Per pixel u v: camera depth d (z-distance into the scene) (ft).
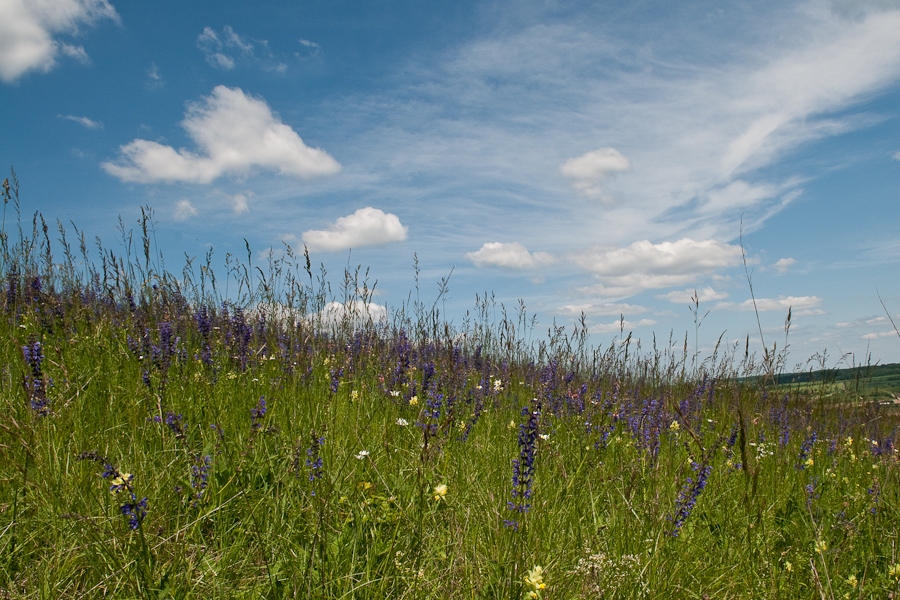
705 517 12.70
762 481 15.15
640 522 10.79
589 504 12.20
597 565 8.87
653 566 9.09
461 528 10.02
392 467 12.20
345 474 11.40
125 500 8.30
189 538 9.02
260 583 8.09
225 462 11.09
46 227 25.44
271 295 20.98
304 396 16.25
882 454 19.93
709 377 26.17
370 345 22.33
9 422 10.80
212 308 22.66
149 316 20.42
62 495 9.27
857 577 10.61
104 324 20.26
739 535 11.60
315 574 7.90
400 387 19.81
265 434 12.37
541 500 11.36
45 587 7.34
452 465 13.10
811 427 21.47
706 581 9.61
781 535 12.03
